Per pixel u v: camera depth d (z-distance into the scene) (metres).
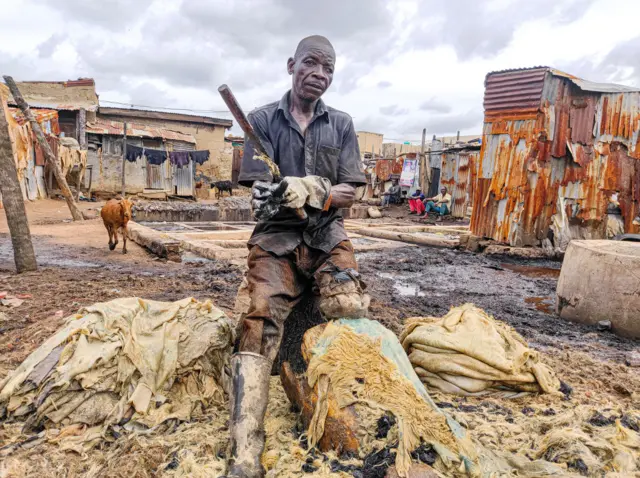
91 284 5.97
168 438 2.22
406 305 5.84
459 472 1.88
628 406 2.92
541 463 2.01
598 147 10.26
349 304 2.31
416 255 10.56
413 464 1.87
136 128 28.09
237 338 2.96
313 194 2.32
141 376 2.48
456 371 2.90
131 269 7.52
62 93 26.83
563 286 5.58
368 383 2.13
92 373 2.38
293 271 2.58
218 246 9.63
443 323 3.15
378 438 1.99
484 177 11.42
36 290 5.51
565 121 10.34
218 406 2.61
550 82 10.20
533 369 2.95
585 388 3.22
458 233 15.11
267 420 2.37
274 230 2.58
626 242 5.69
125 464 1.99
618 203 10.27
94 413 2.33
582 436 2.17
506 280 8.05
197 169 31.56
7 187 6.51
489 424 2.45
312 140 2.63
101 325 2.57
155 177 27.36
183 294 5.73
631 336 4.76
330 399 2.11
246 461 1.92
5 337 3.81
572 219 10.68
